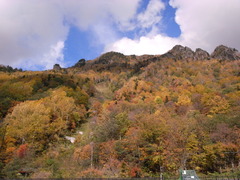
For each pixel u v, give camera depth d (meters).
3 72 140.62
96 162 37.78
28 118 53.34
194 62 176.25
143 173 33.47
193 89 92.88
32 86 93.88
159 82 119.25
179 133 40.44
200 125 47.09
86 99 100.00
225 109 60.09
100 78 167.50
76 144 50.12
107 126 49.38
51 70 196.62
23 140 49.88
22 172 35.06
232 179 27.27
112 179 28.73
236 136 41.41
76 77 146.12
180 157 36.50
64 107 67.25
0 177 32.19
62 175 32.25
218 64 161.12
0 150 44.44
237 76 123.88
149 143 38.50
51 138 54.22
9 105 69.25
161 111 66.94
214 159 37.41
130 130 46.72
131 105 75.88
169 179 28.97
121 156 37.75
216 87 100.38
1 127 52.53
